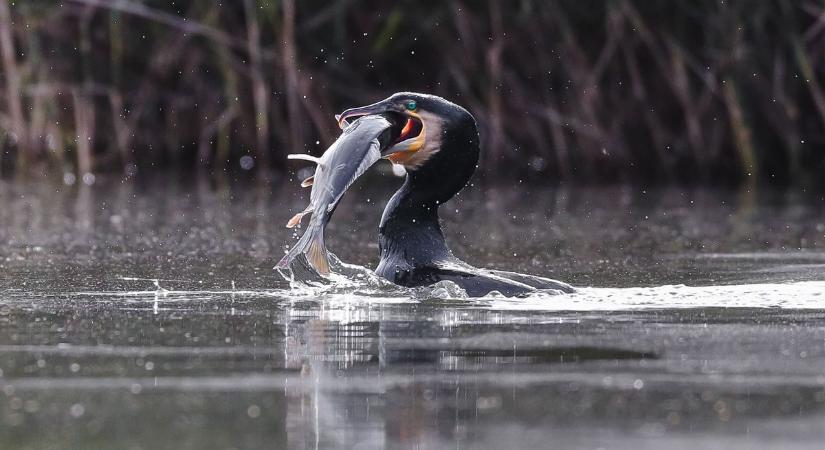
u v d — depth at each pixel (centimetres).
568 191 1900
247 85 2130
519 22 2144
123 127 2119
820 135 2195
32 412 511
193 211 1515
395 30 2131
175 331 700
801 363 604
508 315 757
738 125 2142
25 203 1606
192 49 2125
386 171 2152
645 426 487
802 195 1861
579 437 471
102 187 1866
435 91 2145
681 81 2123
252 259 1056
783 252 1148
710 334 689
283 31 2097
